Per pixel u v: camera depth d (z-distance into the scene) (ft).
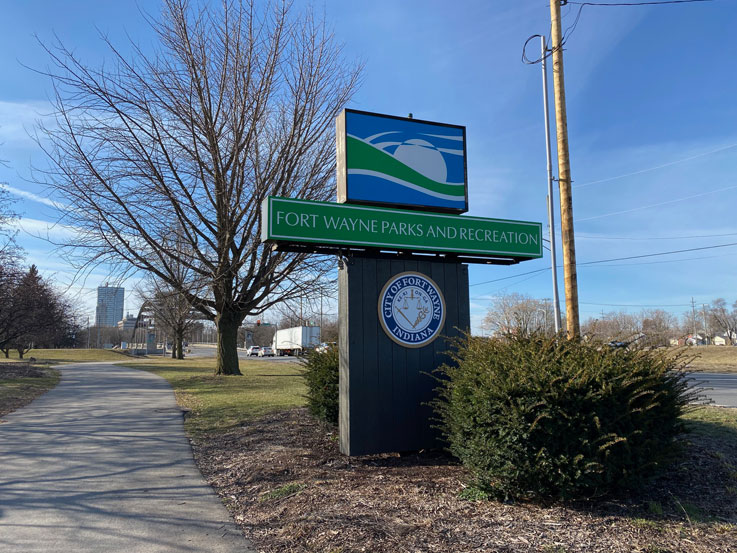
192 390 53.31
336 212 21.57
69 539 14.33
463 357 20.51
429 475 19.04
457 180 25.25
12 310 94.89
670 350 17.88
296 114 64.54
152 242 61.93
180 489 19.08
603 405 14.82
